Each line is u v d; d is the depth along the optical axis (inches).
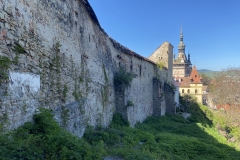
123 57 786.8
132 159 316.8
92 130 450.6
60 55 331.0
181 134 834.8
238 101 1610.5
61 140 221.5
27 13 240.2
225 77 1881.2
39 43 266.5
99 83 552.4
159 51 1546.5
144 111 1015.6
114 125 614.5
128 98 714.8
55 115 299.0
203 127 1082.7
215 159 525.7
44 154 199.6
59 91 321.4
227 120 1401.3
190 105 1899.6
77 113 378.0
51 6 306.5
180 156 498.9
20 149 177.6
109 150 350.0
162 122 1032.8
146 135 598.2
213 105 2121.1
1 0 193.3
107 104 610.9
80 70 424.2
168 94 1438.2
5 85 193.5
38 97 257.4
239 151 650.8
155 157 378.3
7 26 201.8
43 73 273.7
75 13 408.2
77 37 414.6
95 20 519.8
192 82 2578.7
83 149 228.2
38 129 233.0
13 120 204.4
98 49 561.6
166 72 1508.4
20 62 220.5
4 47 196.9
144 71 1050.7
